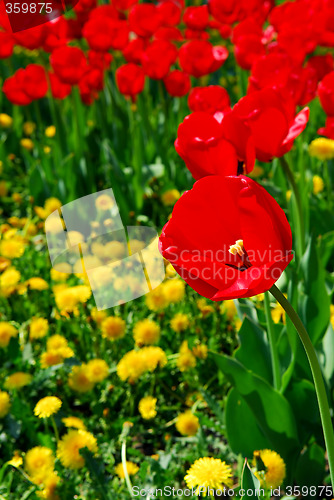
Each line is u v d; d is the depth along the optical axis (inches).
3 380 87.2
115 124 156.8
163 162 143.3
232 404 70.1
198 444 70.9
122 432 75.0
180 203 37.2
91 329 93.2
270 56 80.7
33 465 66.2
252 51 111.0
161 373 86.7
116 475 74.6
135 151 135.0
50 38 135.3
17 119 181.9
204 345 88.9
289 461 71.4
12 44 150.0
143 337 85.1
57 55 127.4
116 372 87.9
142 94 145.6
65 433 81.7
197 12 145.9
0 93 203.5
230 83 191.3
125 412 86.0
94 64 146.1
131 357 80.3
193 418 73.7
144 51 143.3
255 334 74.9
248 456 71.9
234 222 38.0
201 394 83.4
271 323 67.6
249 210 35.4
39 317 100.4
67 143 155.7
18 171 168.6
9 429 76.5
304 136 142.6
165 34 143.6
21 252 107.6
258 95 58.0
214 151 49.5
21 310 101.3
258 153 62.2
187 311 98.4
